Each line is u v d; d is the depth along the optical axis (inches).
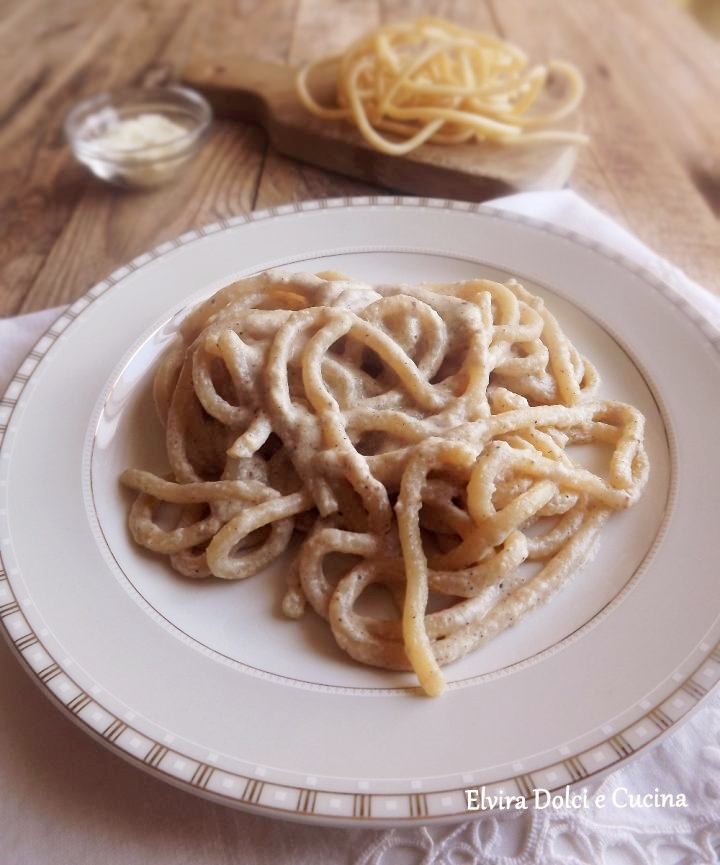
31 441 11.3
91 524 10.5
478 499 9.9
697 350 12.0
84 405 11.8
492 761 8.0
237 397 11.0
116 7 24.5
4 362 12.9
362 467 10.1
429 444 10.0
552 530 10.4
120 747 8.2
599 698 8.5
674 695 8.4
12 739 8.8
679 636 9.0
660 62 21.4
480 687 8.8
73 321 12.7
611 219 15.8
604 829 8.1
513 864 7.9
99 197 17.3
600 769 7.8
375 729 8.4
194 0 24.7
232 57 20.6
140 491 10.9
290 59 21.5
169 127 18.1
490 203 15.0
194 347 11.3
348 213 14.3
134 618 9.6
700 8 25.3
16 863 8.0
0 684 9.3
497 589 9.8
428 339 11.3
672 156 18.1
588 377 12.1
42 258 15.8
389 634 9.5
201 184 17.6
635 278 13.0
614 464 10.7
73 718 8.4
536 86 17.5
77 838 8.1
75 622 9.4
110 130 18.2
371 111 17.7
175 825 8.2
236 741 8.3
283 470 10.8
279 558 10.4
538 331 11.8
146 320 12.9
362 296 11.6
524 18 23.5
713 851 8.1
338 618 9.4
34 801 8.4
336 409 10.5
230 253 13.9
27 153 18.6
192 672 9.0
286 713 8.7
